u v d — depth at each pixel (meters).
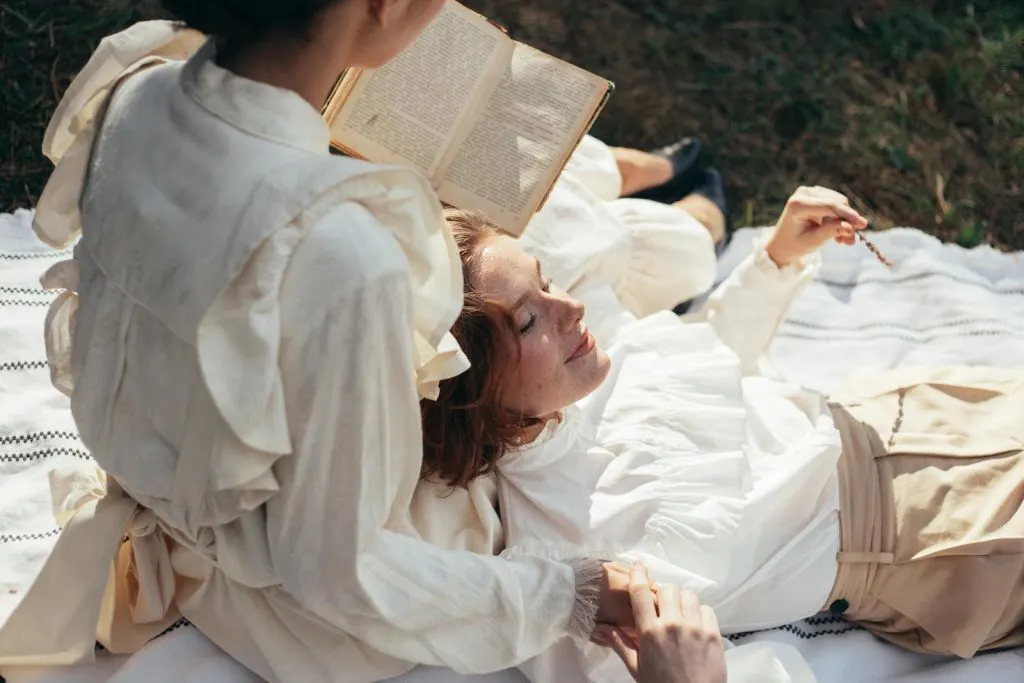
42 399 1.96
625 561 1.60
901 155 2.84
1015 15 3.06
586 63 2.92
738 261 2.48
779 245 2.01
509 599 1.41
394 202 1.18
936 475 1.76
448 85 1.73
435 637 1.41
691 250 2.18
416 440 1.24
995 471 1.75
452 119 1.74
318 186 1.10
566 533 1.63
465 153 1.75
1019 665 1.80
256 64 1.16
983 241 2.72
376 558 1.30
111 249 1.21
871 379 2.01
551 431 1.68
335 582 1.26
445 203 1.77
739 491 1.66
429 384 1.33
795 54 3.00
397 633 1.38
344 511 1.22
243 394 1.13
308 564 1.26
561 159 1.76
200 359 1.12
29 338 2.05
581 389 1.63
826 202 1.95
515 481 1.66
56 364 1.46
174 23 1.32
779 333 2.36
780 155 2.84
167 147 1.18
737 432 1.74
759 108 2.90
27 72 2.66
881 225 2.72
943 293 2.38
